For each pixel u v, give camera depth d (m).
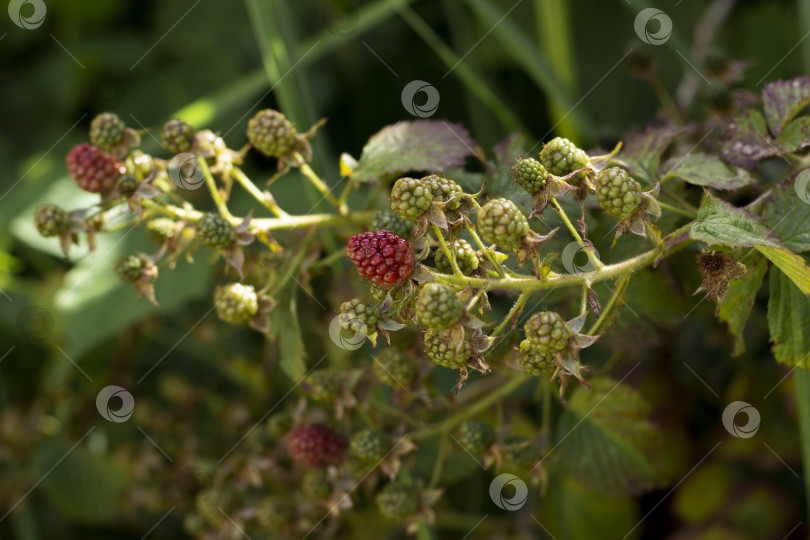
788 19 0.58
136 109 0.65
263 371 0.54
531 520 0.52
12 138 0.66
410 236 0.43
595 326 0.40
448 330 0.39
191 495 0.53
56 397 0.57
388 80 0.62
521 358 0.39
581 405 0.46
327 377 0.44
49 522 0.60
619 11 0.63
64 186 0.59
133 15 0.70
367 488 0.46
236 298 0.43
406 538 0.52
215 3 0.68
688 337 0.53
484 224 0.39
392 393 0.46
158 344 0.60
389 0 0.56
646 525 0.52
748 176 0.43
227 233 0.43
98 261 0.55
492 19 0.53
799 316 0.42
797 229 0.41
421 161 0.44
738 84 0.50
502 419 0.46
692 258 0.45
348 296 0.46
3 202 0.59
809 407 0.44
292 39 0.49
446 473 0.48
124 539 0.60
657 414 0.52
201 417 0.57
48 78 0.67
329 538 0.49
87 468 0.57
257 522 0.49
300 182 0.55
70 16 0.69
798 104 0.43
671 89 0.60
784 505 0.51
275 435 0.46
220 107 0.55
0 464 0.57
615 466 0.46
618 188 0.39
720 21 0.54
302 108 0.48
